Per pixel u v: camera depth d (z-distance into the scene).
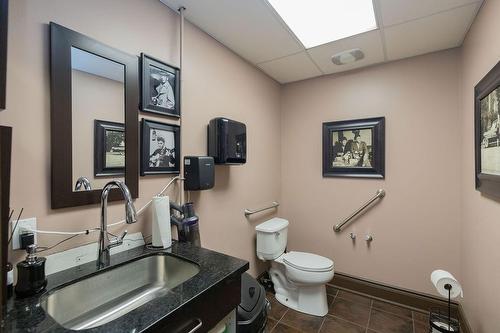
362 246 2.37
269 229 2.23
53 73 0.98
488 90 1.28
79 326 0.93
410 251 2.15
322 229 2.58
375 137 2.28
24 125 0.93
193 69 1.69
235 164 1.92
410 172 2.15
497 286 1.23
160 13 1.46
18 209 0.91
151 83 1.38
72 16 1.06
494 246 1.26
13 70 0.90
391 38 1.84
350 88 2.42
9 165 0.75
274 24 1.69
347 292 2.39
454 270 1.98
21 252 0.92
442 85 2.02
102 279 1.04
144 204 1.37
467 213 1.77
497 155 1.19
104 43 1.17
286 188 2.81
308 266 2.00
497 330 1.23
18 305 0.77
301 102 2.71
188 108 1.64
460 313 1.85
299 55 2.13
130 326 0.67
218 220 1.93
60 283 0.91
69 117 1.04
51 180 0.99
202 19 1.63
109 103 1.19
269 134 2.61
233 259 1.14
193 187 1.56
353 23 1.68
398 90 2.19
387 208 2.25
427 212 2.09
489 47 1.31
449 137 2.00
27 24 0.93
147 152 1.37
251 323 1.20
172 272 1.20
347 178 2.44
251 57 2.17
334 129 2.50
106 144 1.17
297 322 1.94
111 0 1.21
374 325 1.90
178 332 0.78
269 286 2.41
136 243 1.31
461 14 1.54
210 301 0.92
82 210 1.10
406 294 2.14
